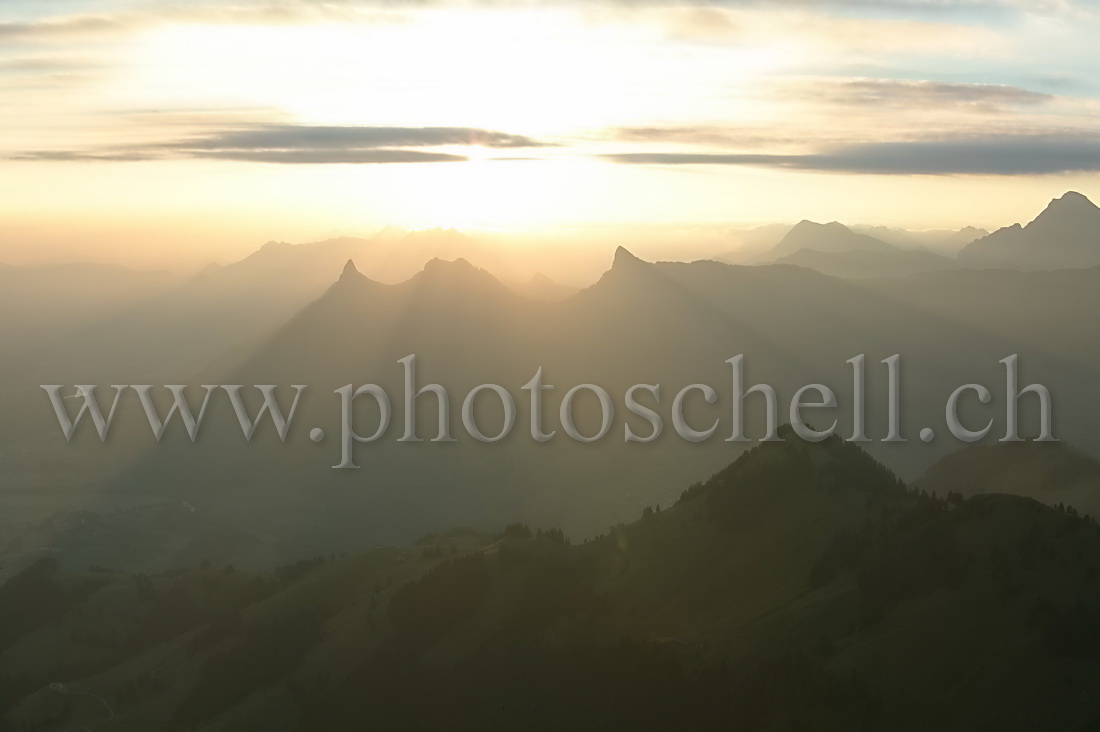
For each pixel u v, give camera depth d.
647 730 147.62
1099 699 125.88
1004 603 142.62
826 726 134.50
